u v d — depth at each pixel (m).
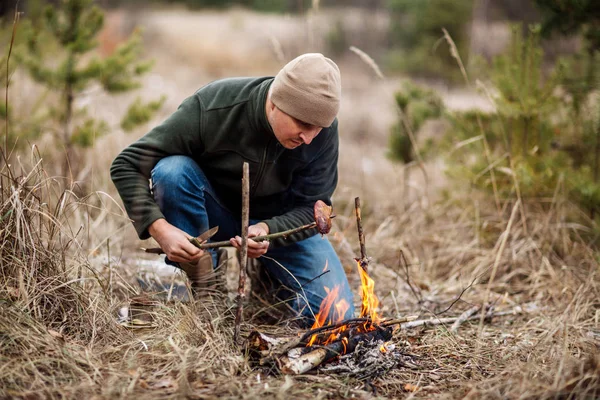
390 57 16.05
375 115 10.34
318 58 2.41
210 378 2.24
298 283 2.86
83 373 2.16
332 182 2.93
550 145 4.32
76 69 4.49
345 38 17.62
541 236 3.94
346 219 4.37
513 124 4.28
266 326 2.84
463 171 4.38
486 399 2.19
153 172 2.68
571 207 4.07
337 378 2.36
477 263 3.88
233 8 25.09
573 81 4.27
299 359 2.32
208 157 2.73
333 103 2.40
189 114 2.67
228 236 2.99
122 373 2.21
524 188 4.12
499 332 2.94
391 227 4.39
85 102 4.66
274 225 2.72
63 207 2.79
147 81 11.16
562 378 2.22
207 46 17.30
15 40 4.49
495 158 4.30
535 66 4.21
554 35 4.46
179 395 2.08
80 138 4.29
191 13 24.27
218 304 2.80
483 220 4.21
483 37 13.58
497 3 15.34
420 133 5.04
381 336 2.53
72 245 3.32
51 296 2.54
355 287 3.56
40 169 2.87
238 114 2.62
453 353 2.67
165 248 2.53
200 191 2.72
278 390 2.17
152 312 2.64
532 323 3.06
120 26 17.61
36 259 2.58
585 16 4.09
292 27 17.30
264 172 2.74
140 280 3.05
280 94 2.40
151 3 22.86
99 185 4.35
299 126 2.44
